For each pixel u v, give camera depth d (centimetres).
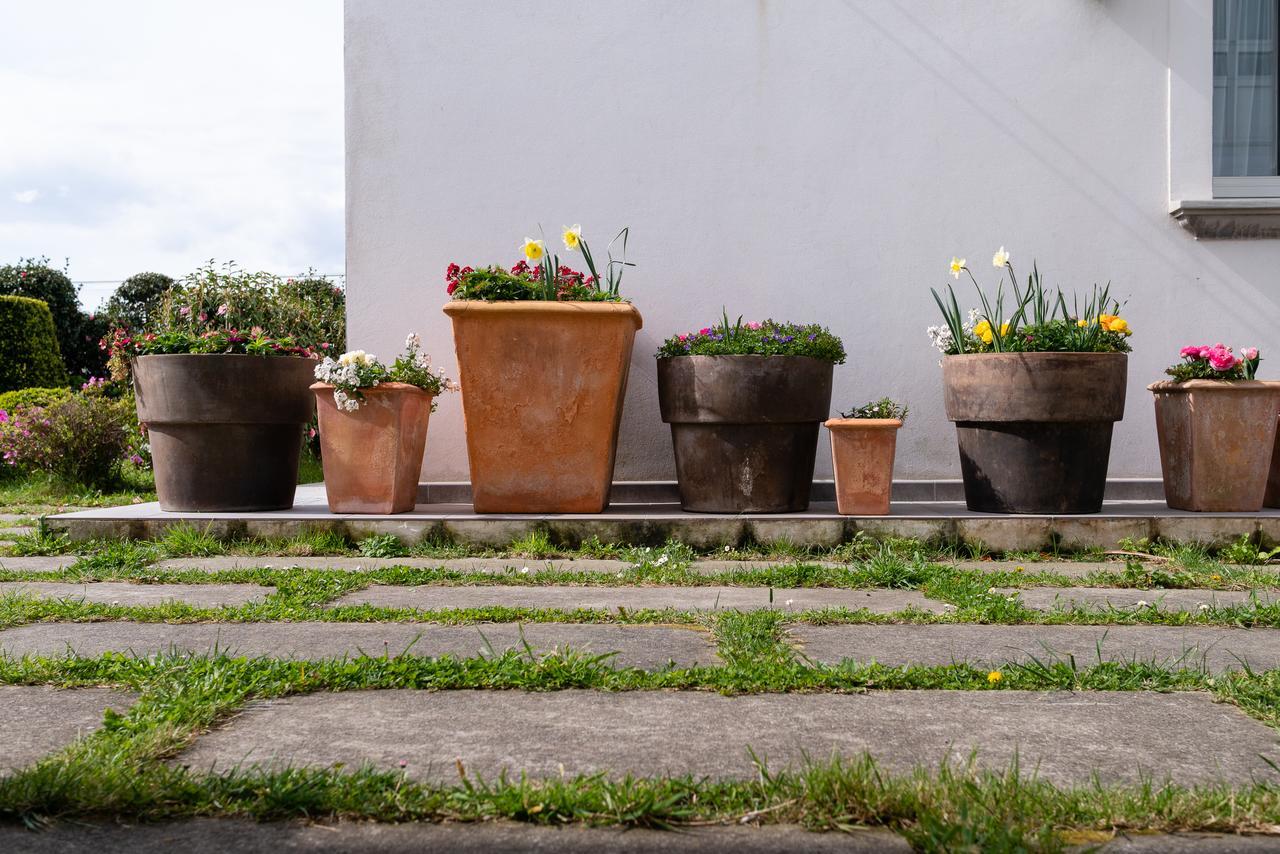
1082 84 500
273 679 195
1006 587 323
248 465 430
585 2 498
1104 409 408
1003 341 427
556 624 259
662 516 409
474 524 399
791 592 315
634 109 499
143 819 131
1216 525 397
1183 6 498
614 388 422
